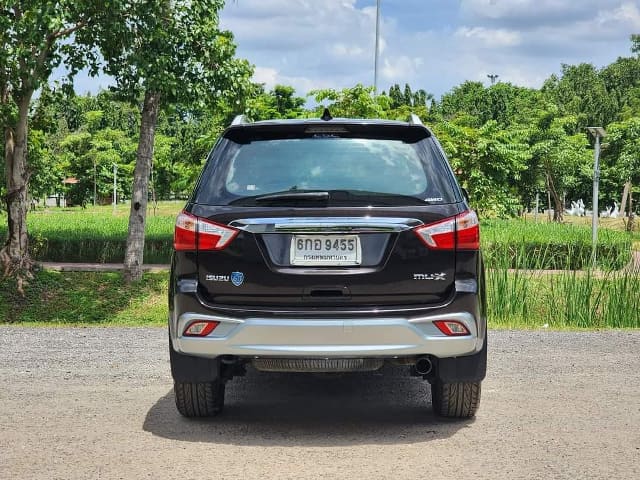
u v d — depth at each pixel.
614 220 62.34
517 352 8.22
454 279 4.84
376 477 4.17
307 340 4.71
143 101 22.38
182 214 4.98
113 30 19.72
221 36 21.33
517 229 27.78
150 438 4.95
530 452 4.64
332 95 27.25
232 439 4.93
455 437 4.98
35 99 23.22
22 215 22.25
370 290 4.78
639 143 49.31
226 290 4.85
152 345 8.65
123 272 22.33
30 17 19.14
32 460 4.47
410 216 4.82
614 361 7.68
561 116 70.38
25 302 21.11
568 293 14.94
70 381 6.70
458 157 34.28
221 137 5.21
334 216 4.80
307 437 4.98
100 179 86.06
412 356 4.92
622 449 4.70
